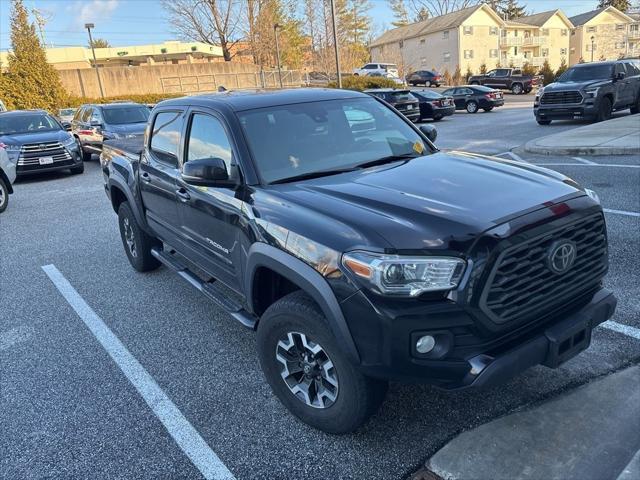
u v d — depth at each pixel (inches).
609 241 218.1
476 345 94.3
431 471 103.5
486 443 109.1
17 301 207.9
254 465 110.4
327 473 106.3
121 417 129.8
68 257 260.4
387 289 92.0
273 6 2052.2
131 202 205.5
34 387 145.4
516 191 110.9
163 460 113.9
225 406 131.5
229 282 144.7
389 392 129.3
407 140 155.6
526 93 1544.0
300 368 117.3
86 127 611.5
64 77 1642.5
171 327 177.2
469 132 682.2
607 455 102.6
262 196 123.2
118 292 210.5
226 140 140.2
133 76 1713.8
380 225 98.4
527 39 2463.1
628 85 665.6
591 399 119.8
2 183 376.8
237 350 159.5
